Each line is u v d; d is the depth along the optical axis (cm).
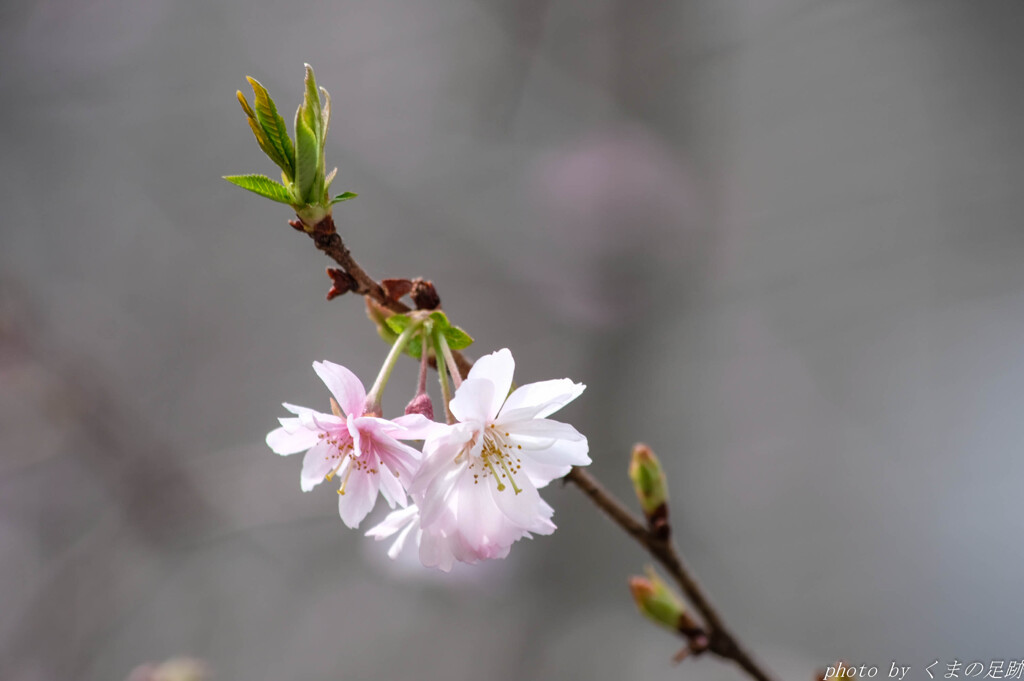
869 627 110
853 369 129
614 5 119
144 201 127
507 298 119
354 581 111
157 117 129
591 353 110
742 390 126
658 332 115
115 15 127
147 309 121
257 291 125
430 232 127
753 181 129
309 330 124
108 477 97
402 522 54
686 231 115
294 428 54
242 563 111
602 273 111
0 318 98
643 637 105
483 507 54
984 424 124
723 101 124
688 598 56
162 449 100
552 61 128
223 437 116
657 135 118
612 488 104
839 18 129
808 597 115
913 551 116
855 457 124
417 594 105
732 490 122
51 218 122
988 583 110
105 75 127
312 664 106
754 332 129
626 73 118
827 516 121
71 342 105
